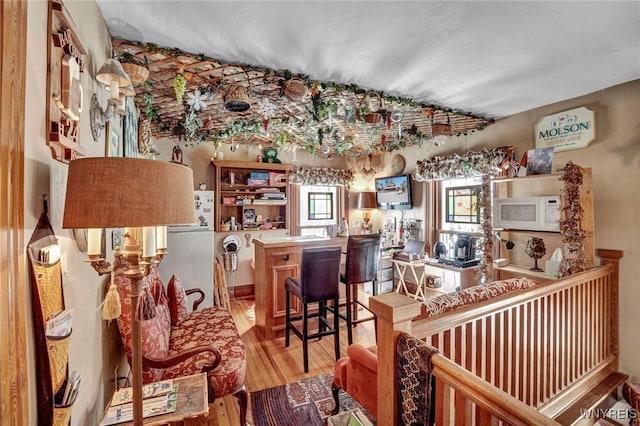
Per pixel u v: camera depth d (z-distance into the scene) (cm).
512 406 91
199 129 357
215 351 172
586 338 245
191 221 109
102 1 154
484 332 167
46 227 98
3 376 71
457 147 412
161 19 170
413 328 140
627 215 262
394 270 480
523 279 217
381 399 144
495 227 311
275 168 516
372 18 170
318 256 269
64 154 111
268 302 327
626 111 260
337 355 281
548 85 263
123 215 90
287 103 291
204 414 134
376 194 546
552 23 176
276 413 214
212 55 208
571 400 223
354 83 257
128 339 162
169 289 253
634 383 252
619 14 167
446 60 219
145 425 126
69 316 107
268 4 158
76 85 118
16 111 76
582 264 252
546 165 276
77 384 113
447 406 119
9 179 74
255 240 363
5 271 72
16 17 76
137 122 302
